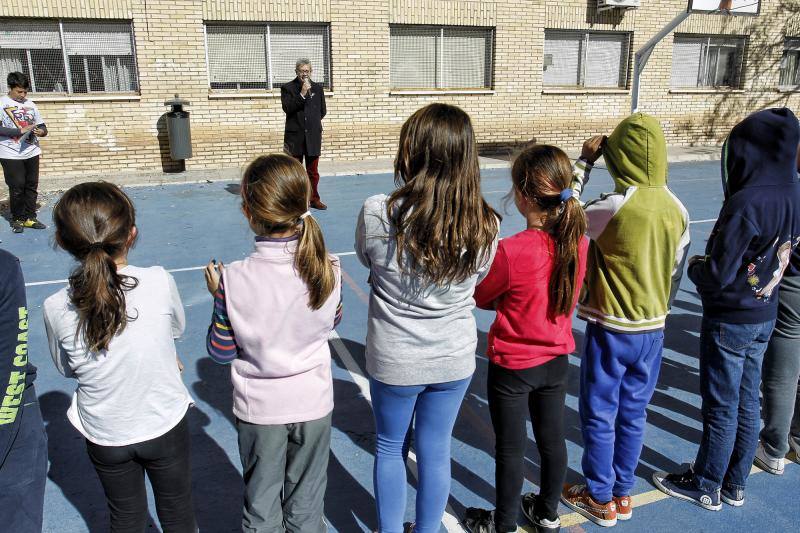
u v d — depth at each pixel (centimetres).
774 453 315
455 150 199
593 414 271
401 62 1328
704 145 1619
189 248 711
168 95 1161
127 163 1163
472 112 1391
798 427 329
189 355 442
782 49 1620
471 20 1330
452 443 344
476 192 205
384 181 1143
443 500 241
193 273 621
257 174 204
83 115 1117
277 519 220
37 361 433
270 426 214
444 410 229
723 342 271
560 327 246
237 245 722
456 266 206
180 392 218
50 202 942
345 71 1266
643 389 270
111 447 204
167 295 210
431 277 206
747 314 264
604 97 1494
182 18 1135
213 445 335
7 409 173
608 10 1439
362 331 493
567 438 348
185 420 221
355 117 1298
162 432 209
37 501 184
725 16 1536
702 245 762
